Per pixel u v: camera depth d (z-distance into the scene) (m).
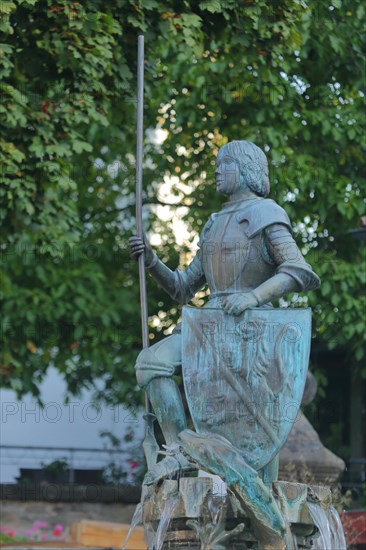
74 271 24.44
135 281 25.75
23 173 17.00
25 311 23.84
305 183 21.45
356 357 22.22
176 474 9.20
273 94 21.17
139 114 10.19
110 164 25.19
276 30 16.62
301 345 9.26
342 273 21.53
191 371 9.29
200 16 16.91
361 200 21.92
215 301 9.62
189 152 24.27
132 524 9.50
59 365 24.67
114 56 16.84
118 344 25.08
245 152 9.88
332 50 21.45
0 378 23.81
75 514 24.44
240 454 9.00
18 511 24.06
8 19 15.51
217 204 24.41
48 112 16.88
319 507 9.38
